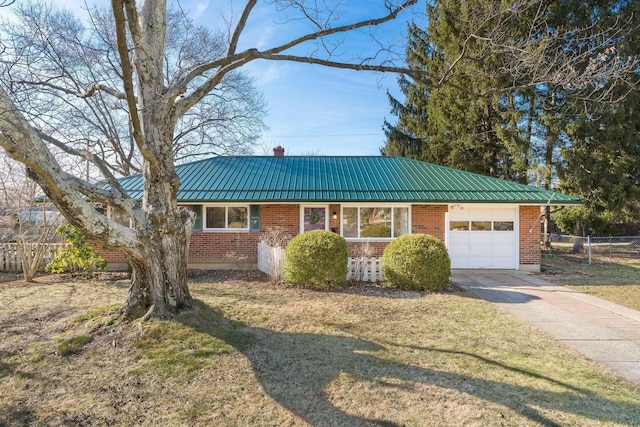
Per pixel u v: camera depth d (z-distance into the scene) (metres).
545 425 3.21
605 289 9.33
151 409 3.46
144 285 5.45
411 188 12.66
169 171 5.44
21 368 4.21
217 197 11.92
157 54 5.56
